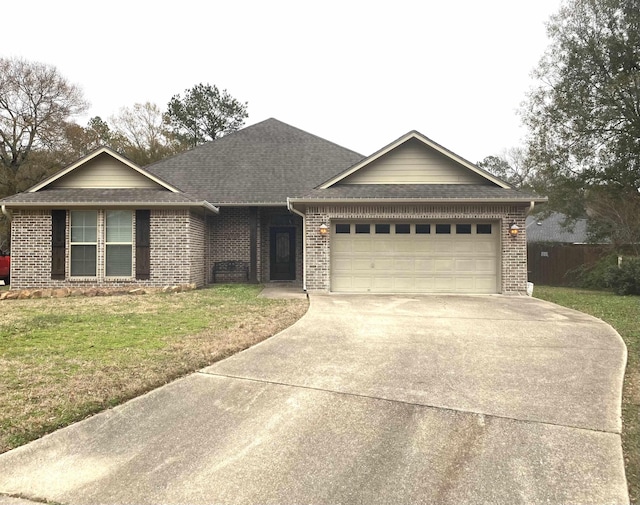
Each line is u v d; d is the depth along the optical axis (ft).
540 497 9.71
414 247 42.55
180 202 43.39
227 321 26.55
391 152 46.01
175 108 129.49
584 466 10.85
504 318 28.40
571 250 66.13
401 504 9.51
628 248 61.46
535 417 13.43
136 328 24.53
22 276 44.32
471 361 18.88
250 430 12.77
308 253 42.06
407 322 26.81
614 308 34.73
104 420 13.17
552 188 69.15
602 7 63.67
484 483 10.21
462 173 45.60
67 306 32.63
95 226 44.68
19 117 97.35
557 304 35.91
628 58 62.23
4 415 12.99
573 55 65.92
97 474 10.66
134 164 47.24
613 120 62.59
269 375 16.93
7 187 94.73
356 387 15.79
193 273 46.03
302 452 11.57
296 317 28.02
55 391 14.78
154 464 11.09
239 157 60.49
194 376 16.69
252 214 52.54
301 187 53.67
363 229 42.83
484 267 42.16
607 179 64.13
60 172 46.83
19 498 9.72
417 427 12.85
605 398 14.87
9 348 20.18
